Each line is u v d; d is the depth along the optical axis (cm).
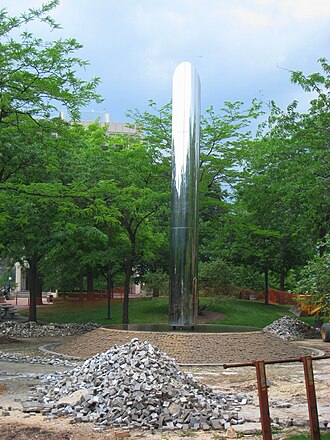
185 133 1973
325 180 2561
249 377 1462
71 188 2188
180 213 1959
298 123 2655
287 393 1232
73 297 4838
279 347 1850
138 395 977
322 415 1000
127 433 853
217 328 2047
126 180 2762
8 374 1449
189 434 871
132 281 4616
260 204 3203
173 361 1194
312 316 3600
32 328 2800
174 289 1961
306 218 2905
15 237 2775
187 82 1995
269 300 4691
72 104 2006
